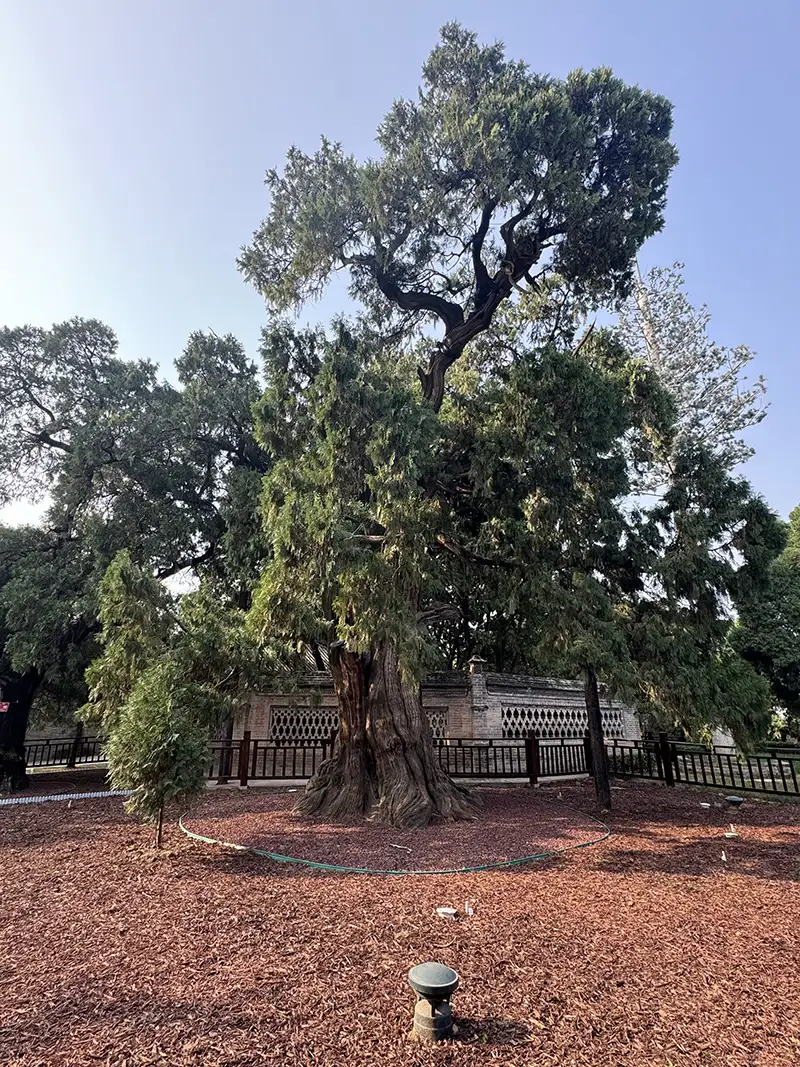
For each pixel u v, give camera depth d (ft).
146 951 12.95
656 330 73.97
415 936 13.64
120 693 25.91
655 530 28.53
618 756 47.70
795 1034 9.69
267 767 43.70
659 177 32.99
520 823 26.14
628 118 31.99
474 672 47.26
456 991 11.10
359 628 21.33
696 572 26.05
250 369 58.39
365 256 34.17
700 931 13.85
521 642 48.52
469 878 18.21
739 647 54.03
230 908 15.66
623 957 12.48
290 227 32.58
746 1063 8.95
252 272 34.60
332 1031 9.79
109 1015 10.29
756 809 30.07
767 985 11.28
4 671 47.73
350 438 26.12
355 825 25.94
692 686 24.93
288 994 10.98
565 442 26.73
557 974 11.73
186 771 21.98
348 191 30.96
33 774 52.44
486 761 42.65
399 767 27.91
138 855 21.54
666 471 31.50
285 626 22.61
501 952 12.75
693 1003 10.65
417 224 31.07
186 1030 9.82
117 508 47.01
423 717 30.04
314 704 32.50
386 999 10.78
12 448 53.06
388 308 39.37
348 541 22.00
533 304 38.40
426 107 32.53
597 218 31.91
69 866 20.21
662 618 26.63
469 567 35.58
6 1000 10.82
